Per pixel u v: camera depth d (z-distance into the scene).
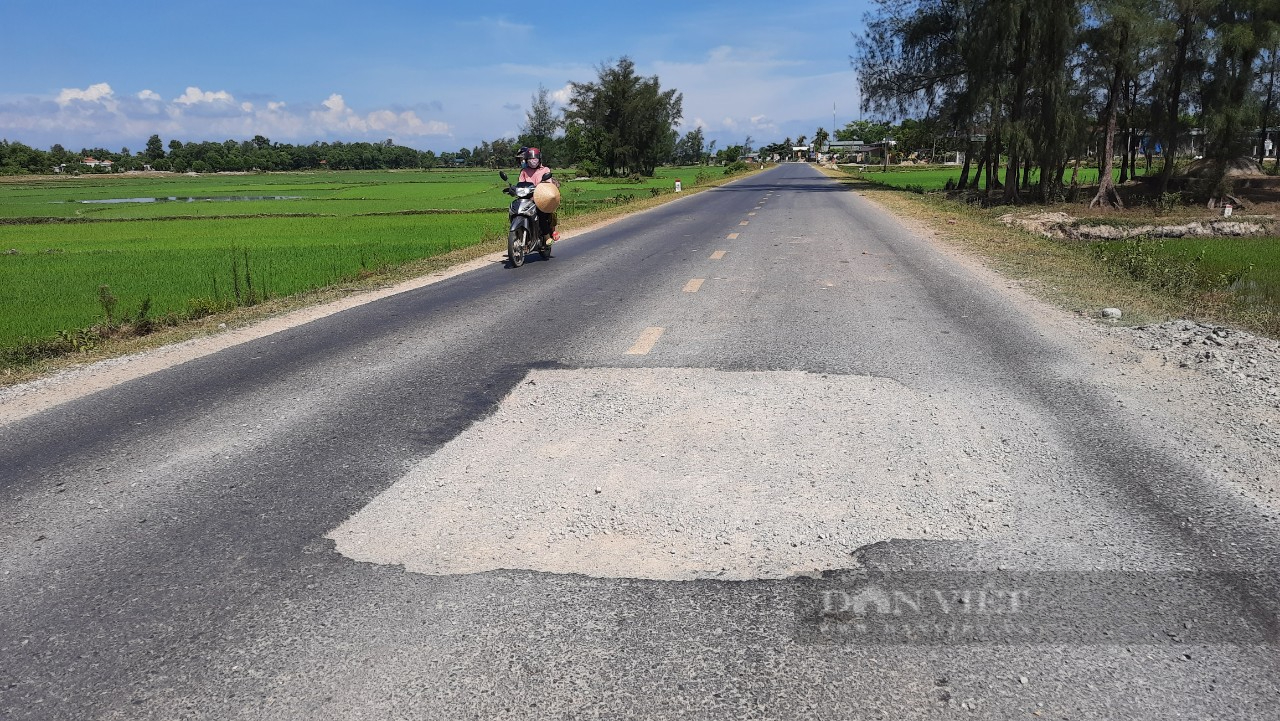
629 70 94.12
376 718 2.32
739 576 3.07
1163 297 9.20
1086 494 3.74
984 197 33.75
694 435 4.62
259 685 2.48
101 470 4.28
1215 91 27.97
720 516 3.58
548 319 8.27
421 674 2.52
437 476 4.11
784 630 2.72
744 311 8.39
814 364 6.14
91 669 2.58
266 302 10.08
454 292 10.29
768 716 2.30
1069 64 29.41
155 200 57.44
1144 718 2.27
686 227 20.02
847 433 4.61
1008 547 3.25
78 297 11.13
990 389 5.41
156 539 3.46
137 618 2.87
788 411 5.01
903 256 12.98
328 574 3.14
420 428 4.88
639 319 8.11
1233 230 19.84
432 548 3.34
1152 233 19.89
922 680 2.45
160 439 4.77
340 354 6.92
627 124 94.81
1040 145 29.73
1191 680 2.43
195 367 6.58
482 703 2.38
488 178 103.00
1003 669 2.49
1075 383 5.55
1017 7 28.55
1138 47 27.58
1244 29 25.92
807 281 10.40
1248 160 38.84
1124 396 5.23
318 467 4.27
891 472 4.04
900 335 7.10
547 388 5.68
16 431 4.98
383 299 9.92
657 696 2.39
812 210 25.70
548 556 3.26
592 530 3.47
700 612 2.83
